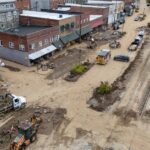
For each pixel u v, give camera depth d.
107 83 44.16
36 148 29.41
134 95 41.97
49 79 47.59
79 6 91.25
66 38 65.38
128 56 59.34
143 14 117.00
